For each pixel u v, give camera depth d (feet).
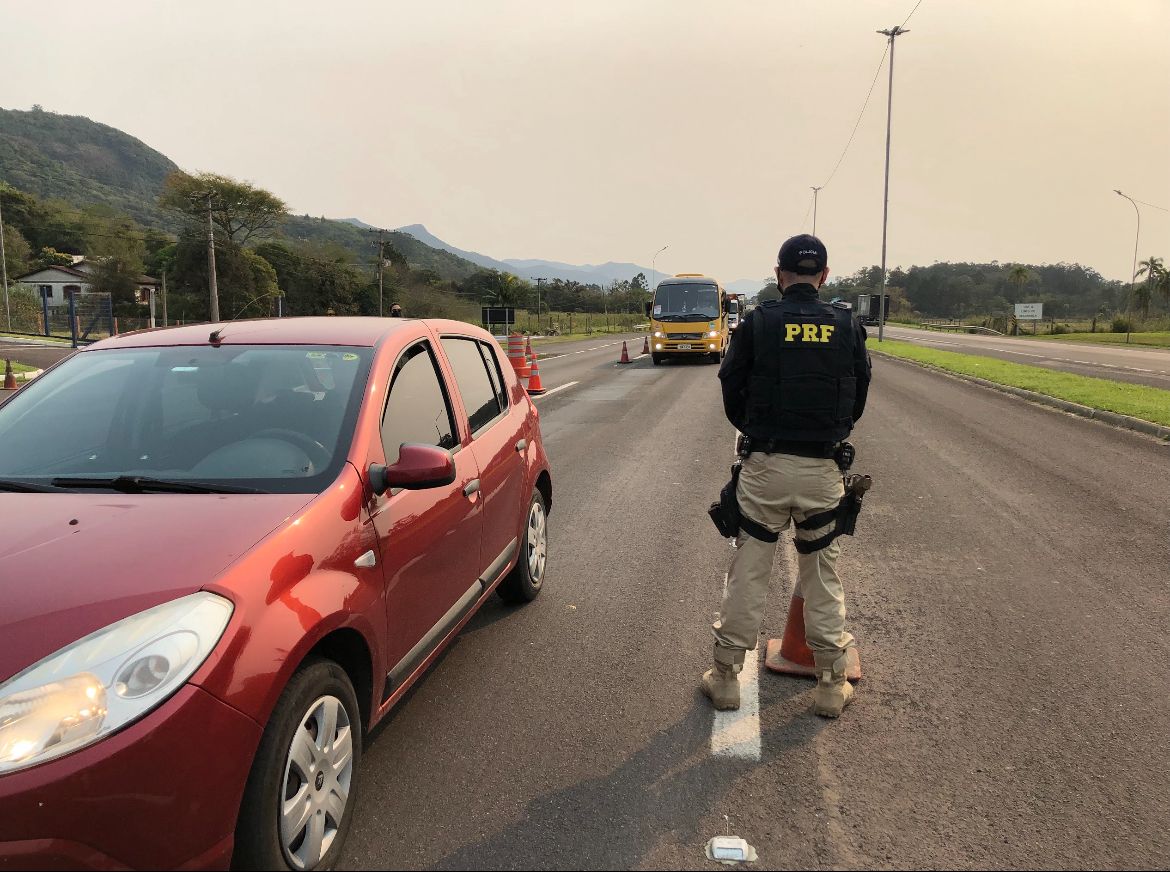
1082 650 13.65
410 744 10.59
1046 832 8.79
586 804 9.29
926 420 41.60
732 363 10.94
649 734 10.88
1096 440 35.22
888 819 9.04
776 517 11.03
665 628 14.57
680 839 8.68
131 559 7.32
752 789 9.61
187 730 6.36
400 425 10.77
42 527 7.98
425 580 10.38
